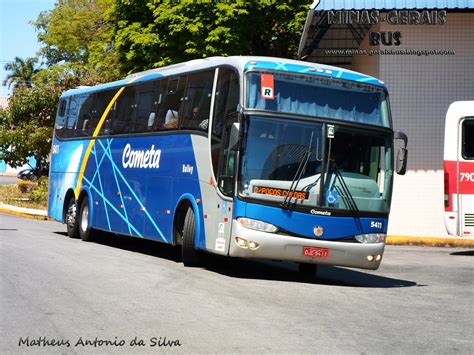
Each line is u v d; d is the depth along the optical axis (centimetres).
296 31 3422
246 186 1366
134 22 3225
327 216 1391
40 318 956
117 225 1961
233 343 846
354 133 1438
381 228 1438
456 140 2177
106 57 4272
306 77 1432
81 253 1755
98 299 1105
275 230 1367
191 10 3050
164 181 1702
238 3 3083
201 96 1583
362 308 1125
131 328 913
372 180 1441
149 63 3183
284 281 1430
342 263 1404
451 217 2178
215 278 1399
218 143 1466
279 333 907
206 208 1491
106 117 2102
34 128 3756
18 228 2517
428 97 2570
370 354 816
